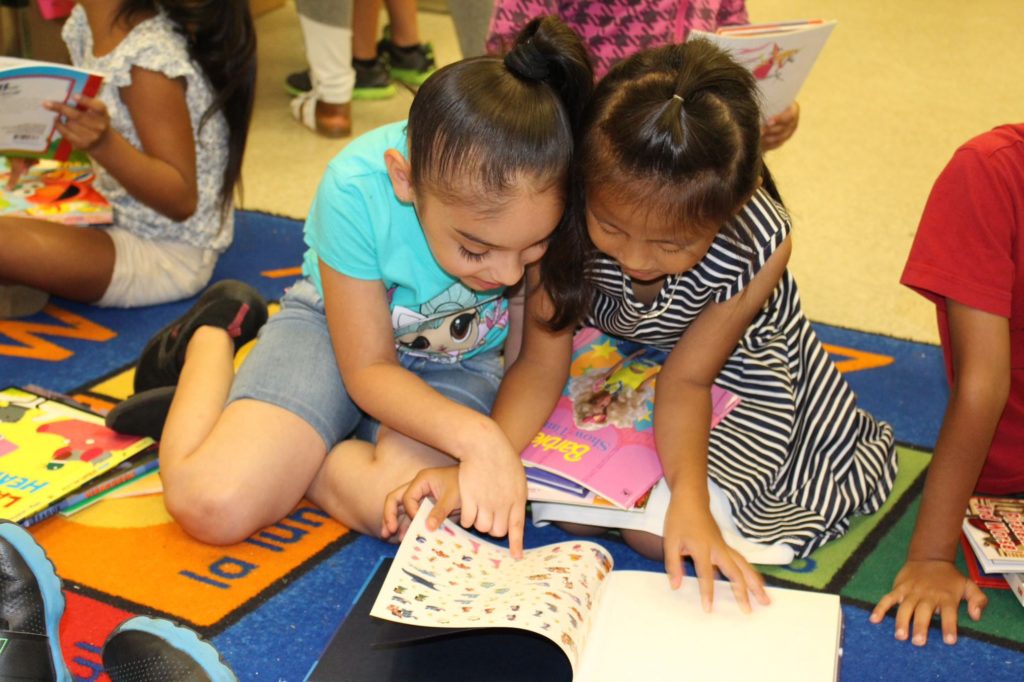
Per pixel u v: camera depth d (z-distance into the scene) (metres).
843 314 1.92
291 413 1.28
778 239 1.19
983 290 1.20
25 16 2.19
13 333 1.74
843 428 1.41
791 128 1.67
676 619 1.10
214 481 1.22
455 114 1.02
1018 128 1.26
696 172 0.98
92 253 1.77
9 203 1.77
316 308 1.40
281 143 2.56
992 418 1.20
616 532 1.36
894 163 2.59
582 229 1.15
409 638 1.02
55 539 1.27
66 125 1.61
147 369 1.50
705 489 1.21
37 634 0.98
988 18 3.78
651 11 1.60
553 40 1.03
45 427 1.42
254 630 1.15
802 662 1.05
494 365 1.44
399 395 1.23
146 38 1.72
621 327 1.37
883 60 3.32
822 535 1.34
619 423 1.34
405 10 2.89
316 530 1.32
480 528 1.16
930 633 1.19
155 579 1.21
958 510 1.22
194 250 1.88
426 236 1.12
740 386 1.42
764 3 3.86
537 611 1.03
